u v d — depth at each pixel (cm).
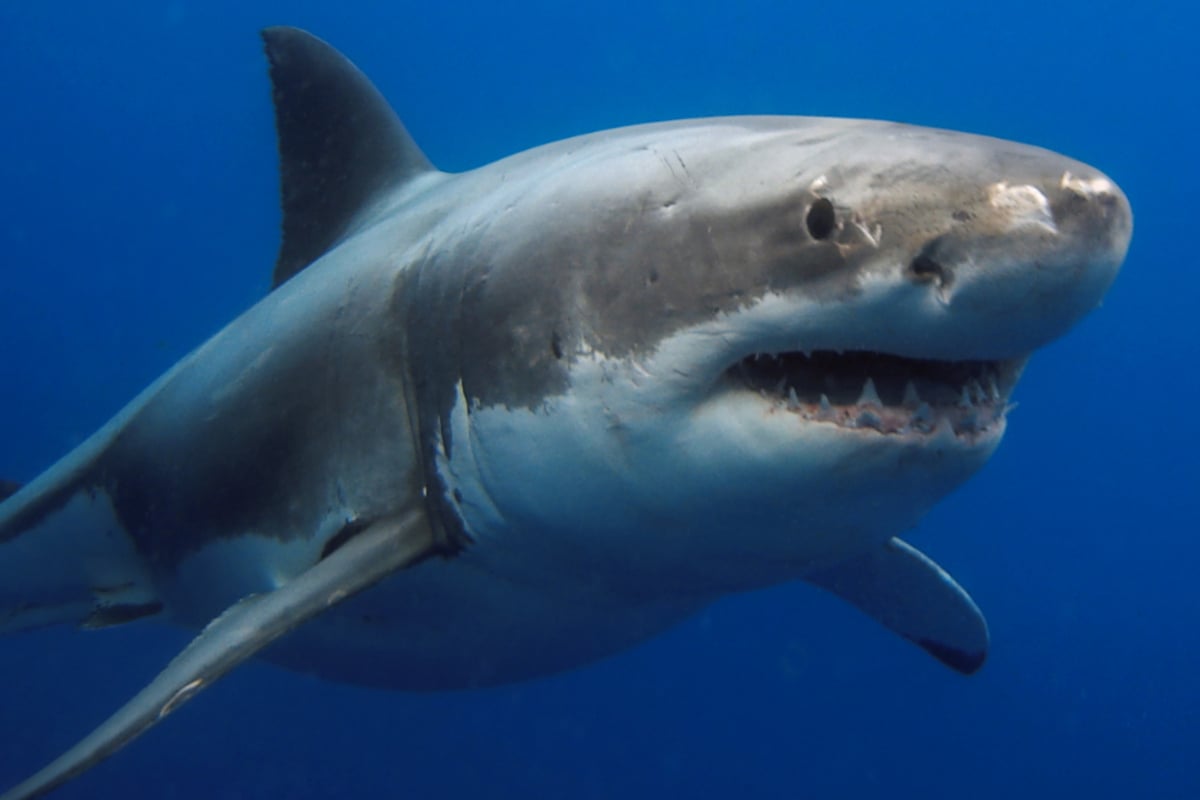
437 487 294
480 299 272
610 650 365
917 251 180
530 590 307
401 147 446
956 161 187
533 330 255
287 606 266
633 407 232
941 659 536
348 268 343
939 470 208
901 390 208
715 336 214
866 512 220
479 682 396
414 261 310
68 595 474
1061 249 168
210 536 376
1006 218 171
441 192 367
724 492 227
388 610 339
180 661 254
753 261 207
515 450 265
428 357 291
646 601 314
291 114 455
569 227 253
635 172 247
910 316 183
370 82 448
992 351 185
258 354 358
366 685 427
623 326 233
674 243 224
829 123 245
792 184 205
